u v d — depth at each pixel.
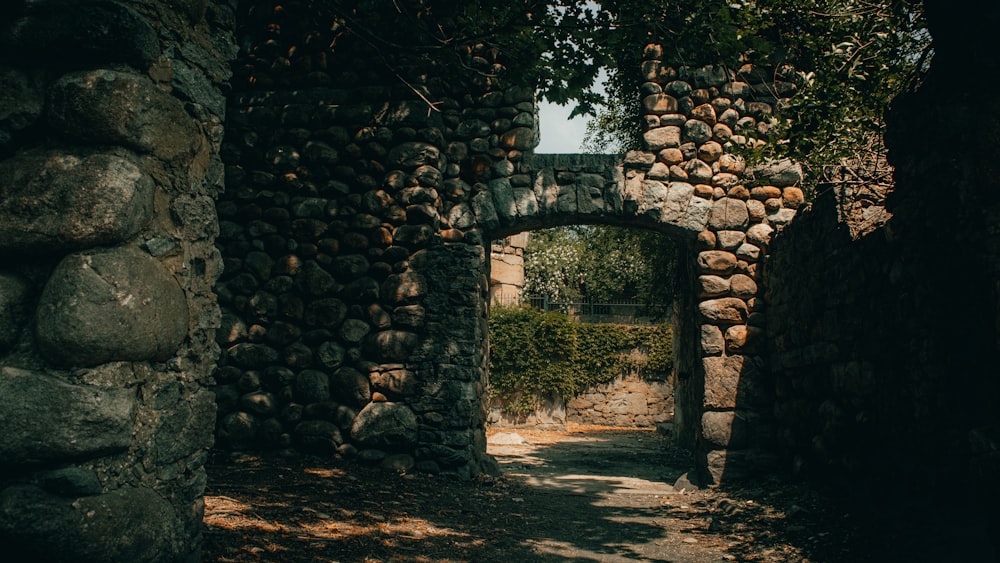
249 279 6.70
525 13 4.77
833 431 4.97
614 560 4.10
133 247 2.16
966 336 3.24
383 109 6.84
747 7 5.54
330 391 6.55
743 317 6.64
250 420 6.52
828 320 5.11
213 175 2.68
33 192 2.02
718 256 6.66
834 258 4.98
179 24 2.46
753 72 6.82
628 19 5.05
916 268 3.73
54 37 2.12
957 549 3.29
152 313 2.16
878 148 5.00
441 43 5.14
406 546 3.99
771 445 6.43
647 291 12.03
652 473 7.96
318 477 5.68
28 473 1.95
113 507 2.03
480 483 6.35
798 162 6.00
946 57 3.15
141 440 2.20
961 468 3.28
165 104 2.28
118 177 2.06
